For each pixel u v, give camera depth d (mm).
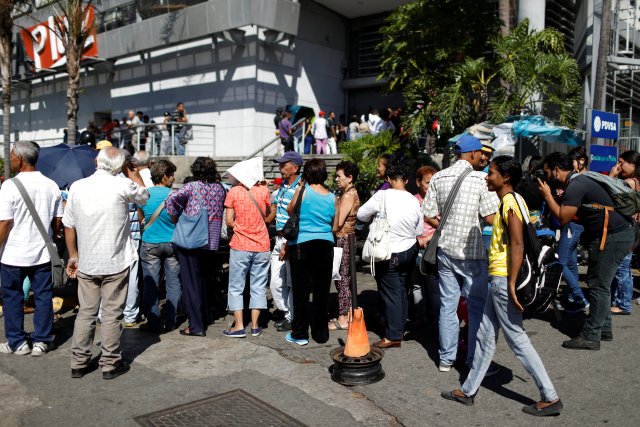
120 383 4520
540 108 10305
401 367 4848
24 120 28000
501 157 3965
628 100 13797
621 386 4320
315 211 5277
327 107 19609
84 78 23469
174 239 5605
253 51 16969
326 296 5492
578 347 5164
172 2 17703
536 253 3668
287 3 16156
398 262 5160
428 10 10375
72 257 4797
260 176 5797
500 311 3861
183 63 19000
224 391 4348
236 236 5691
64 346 5465
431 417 3881
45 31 21031
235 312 5738
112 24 20547
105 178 4625
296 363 4953
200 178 5812
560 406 3830
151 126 17844
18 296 5133
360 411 4000
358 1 18344
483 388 4375
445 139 10047
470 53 10562
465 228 4488
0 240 4887
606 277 5082
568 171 5301
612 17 11945
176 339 5684
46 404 4125
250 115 17125
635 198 4996
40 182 5145
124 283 4723
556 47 9648
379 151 9922
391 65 11078
